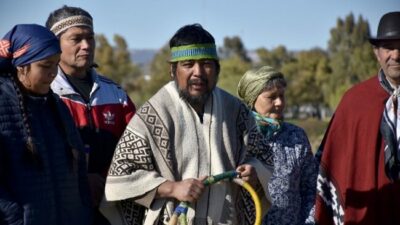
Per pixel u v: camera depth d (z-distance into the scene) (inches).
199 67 179.2
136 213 184.4
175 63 182.5
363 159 215.0
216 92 187.0
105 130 201.3
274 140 216.1
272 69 218.8
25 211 166.7
